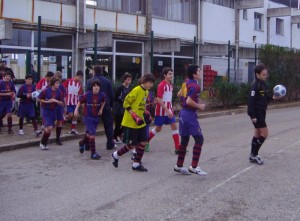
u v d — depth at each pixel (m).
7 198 6.57
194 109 7.79
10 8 17.83
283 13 34.25
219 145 10.94
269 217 5.67
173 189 6.95
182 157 7.95
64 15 19.86
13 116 15.41
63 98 10.89
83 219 5.62
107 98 10.34
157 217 5.68
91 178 7.72
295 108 22.58
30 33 18.64
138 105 8.05
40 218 5.68
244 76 31.05
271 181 7.40
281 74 24.12
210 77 27.19
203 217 5.68
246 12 32.47
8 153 10.12
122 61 22.98
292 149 10.26
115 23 22.31
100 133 12.94
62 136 11.77
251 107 8.59
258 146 8.77
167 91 9.69
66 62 20.06
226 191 6.83
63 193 6.80
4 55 17.62
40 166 8.73
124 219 5.61
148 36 23.91
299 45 39.69
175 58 26.47
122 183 7.35
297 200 6.37
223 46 26.33
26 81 11.89
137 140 8.12
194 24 27.72
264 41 34.75
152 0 24.72
